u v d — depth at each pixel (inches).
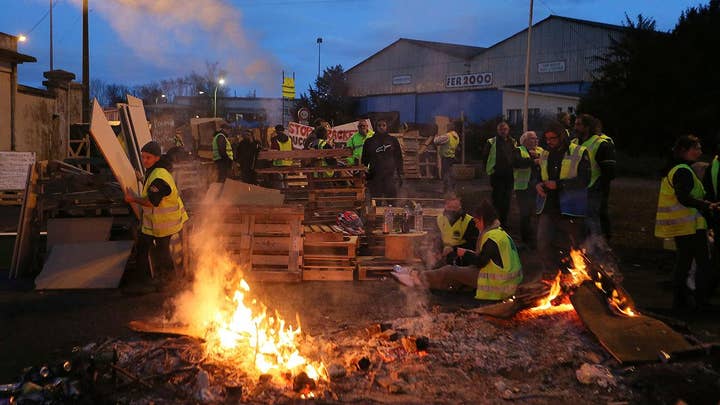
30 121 776.3
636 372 177.0
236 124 1662.2
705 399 162.2
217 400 160.7
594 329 194.4
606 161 278.1
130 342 197.3
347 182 412.8
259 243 319.9
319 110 1825.8
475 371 181.9
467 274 284.4
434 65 1892.2
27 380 168.4
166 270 301.9
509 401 163.8
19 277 315.6
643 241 410.3
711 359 183.6
